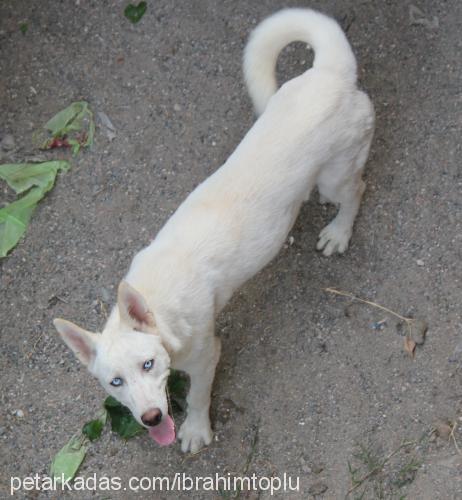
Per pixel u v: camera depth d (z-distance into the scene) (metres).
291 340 3.23
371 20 3.59
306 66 3.56
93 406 3.21
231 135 3.51
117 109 3.59
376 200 3.37
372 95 3.50
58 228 3.45
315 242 3.35
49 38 3.72
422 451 3.05
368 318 3.23
